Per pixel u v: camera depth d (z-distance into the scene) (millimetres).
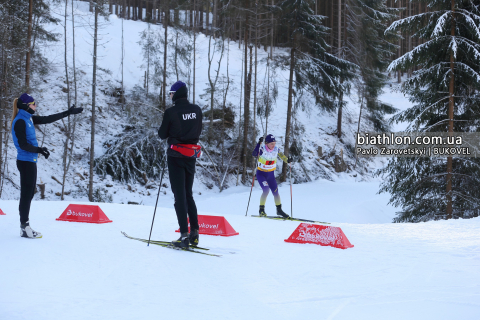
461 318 2242
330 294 2725
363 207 16000
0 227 4773
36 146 4070
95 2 18453
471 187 12188
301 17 22766
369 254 4098
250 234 5293
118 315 2225
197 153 4086
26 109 4023
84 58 27484
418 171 12570
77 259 3389
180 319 2195
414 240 5012
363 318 2250
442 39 11734
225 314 2301
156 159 22641
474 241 4895
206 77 32219
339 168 28297
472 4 11812
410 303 2518
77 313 2223
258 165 7715
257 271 3342
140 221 5883
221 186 23750
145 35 28719
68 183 19391
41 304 2338
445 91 11977
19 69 17859
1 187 16484
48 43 26234
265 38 33281
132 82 28016
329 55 24516
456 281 3064
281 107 32156
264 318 2246
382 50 29391
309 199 17078
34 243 3840
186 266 3377
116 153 21719
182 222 3979
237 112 28938
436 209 12586
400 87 13266
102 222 5582
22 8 17953
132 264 3340
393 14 29969
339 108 28906
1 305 2287
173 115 3967
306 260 3789
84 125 22734
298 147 26812
